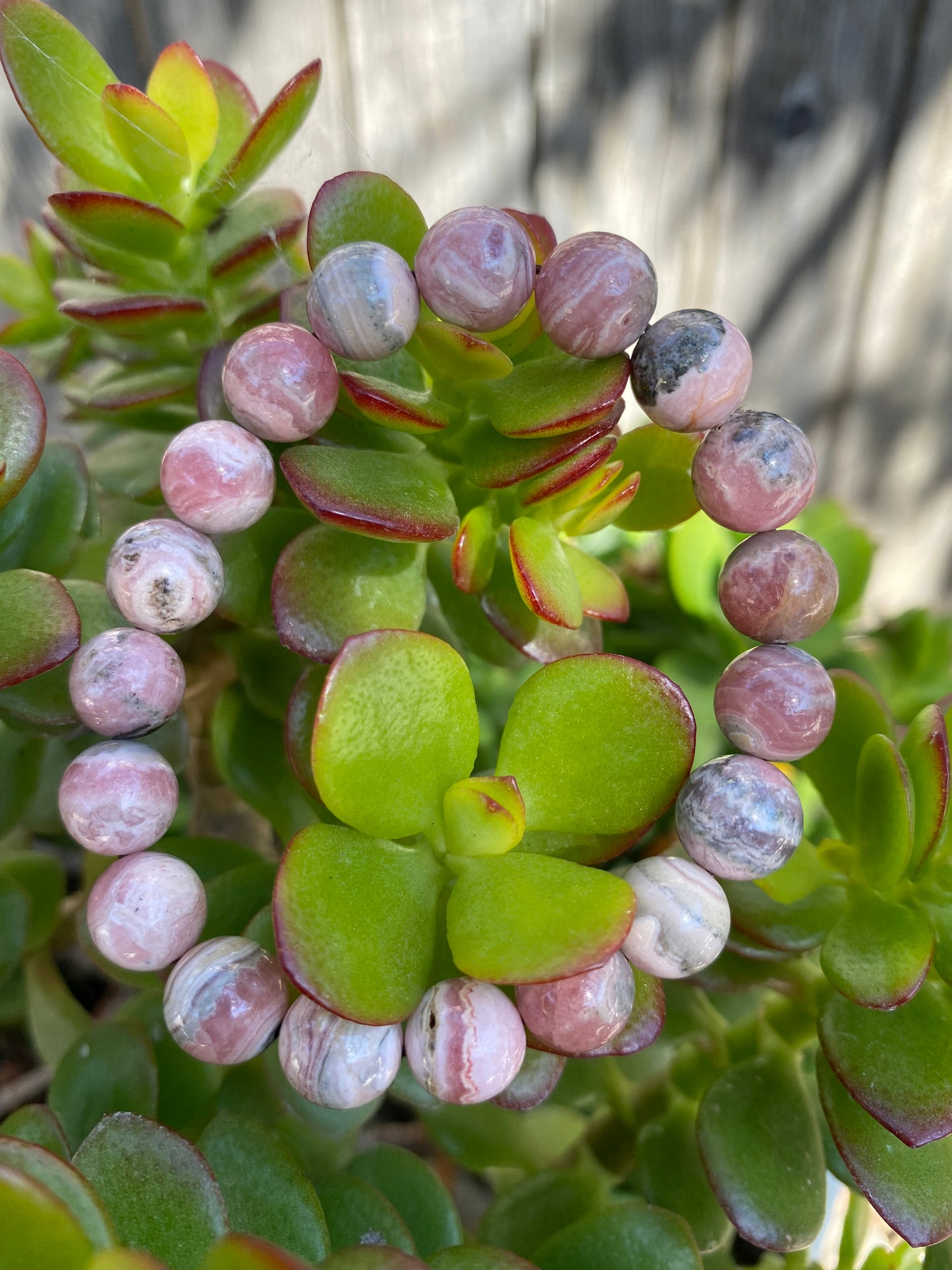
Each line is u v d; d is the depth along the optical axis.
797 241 0.23
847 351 0.25
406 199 0.09
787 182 0.23
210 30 0.18
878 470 0.27
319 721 0.07
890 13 0.21
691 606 0.16
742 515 0.08
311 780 0.08
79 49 0.09
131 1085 0.09
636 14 0.20
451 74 0.20
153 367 0.12
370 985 0.07
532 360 0.09
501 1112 0.11
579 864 0.08
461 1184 0.14
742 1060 0.10
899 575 0.29
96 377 0.14
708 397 0.08
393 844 0.08
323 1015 0.07
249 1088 0.10
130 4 0.17
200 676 0.11
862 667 0.18
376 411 0.08
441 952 0.08
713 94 0.21
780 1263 0.11
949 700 0.09
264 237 0.10
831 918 0.09
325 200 0.08
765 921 0.09
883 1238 0.11
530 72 0.20
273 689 0.10
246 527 0.08
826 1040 0.08
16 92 0.09
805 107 0.22
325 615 0.08
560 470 0.08
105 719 0.07
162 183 0.10
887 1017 0.08
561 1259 0.08
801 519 0.18
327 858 0.07
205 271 0.11
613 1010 0.07
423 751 0.08
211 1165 0.08
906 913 0.09
